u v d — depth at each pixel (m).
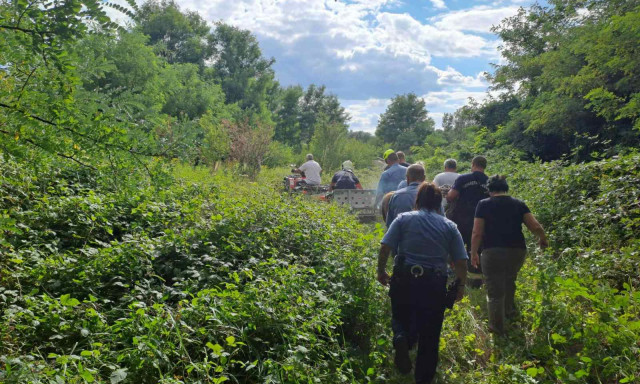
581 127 17.95
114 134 3.89
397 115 93.12
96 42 3.66
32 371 3.28
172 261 5.84
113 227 7.02
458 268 4.65
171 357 3.93
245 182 16.17
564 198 9.27
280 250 6.79
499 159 17.75
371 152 37.06
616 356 4.39
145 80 22.70
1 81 3.58
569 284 4.92
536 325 5.31
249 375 4.06
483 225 5.71
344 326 5.50
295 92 64.19
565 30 23.33
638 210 7.21
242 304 4.62
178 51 52.50
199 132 4.44
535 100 20.72
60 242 6.15
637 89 15.51
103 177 4.21
